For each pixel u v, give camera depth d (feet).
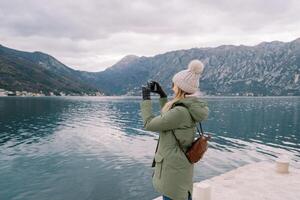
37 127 181.06
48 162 93.76
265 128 189.16
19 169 85.40
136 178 77.66
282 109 382.01
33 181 74.64
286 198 30.27
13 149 113.70
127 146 122.42
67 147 118.83
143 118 13.82
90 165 90.63
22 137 142.72
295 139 147.13
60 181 74.69
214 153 112.27
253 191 31.94
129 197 64.28
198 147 13.65
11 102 487.61
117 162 94.43
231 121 231.30
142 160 97.50
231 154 110.73
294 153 114.21
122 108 398.42
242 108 404.57
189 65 14.01
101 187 70.59
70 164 91.50
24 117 242.17
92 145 123.95
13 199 63.00
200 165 92.68
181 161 13.55
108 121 223.92
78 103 523.29
